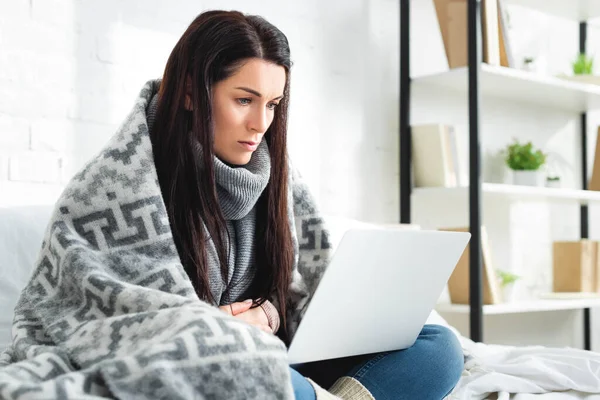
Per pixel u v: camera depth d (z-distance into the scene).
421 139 2.67
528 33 3.15
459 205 2.89
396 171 2.73
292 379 1.04
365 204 2.62
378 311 1.18
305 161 2.44
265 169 1.28
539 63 2.88
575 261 3.03
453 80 2.66
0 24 1.82
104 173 1.14
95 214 1.13
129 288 1.02
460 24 2.58
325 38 2.52
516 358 1.60
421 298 1.24
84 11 1.97
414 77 2.66
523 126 3.12
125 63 2.04
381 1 2.70
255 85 1.19
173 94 1.20
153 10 2.11
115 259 1.11
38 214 1.54
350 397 1.21
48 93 1.89
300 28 2.44
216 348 0.87
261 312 1.29
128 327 0.95
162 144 1.21
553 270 3.10
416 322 1.27
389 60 2.72
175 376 0.83
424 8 2.83
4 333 1.37
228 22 1.19
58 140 1.91
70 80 1.94
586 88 2.86
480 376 1.47
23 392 0.78
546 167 3.20
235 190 1.23
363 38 2.63
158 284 1.09
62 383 0.80
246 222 1.32
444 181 2.62
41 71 1.88
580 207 3.35
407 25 2.66
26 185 1.85
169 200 1.20
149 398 0.82
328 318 1.11
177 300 0.98
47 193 1.89
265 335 0.92
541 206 3.18
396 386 1.25
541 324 3.17
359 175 2.61
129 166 1.14
